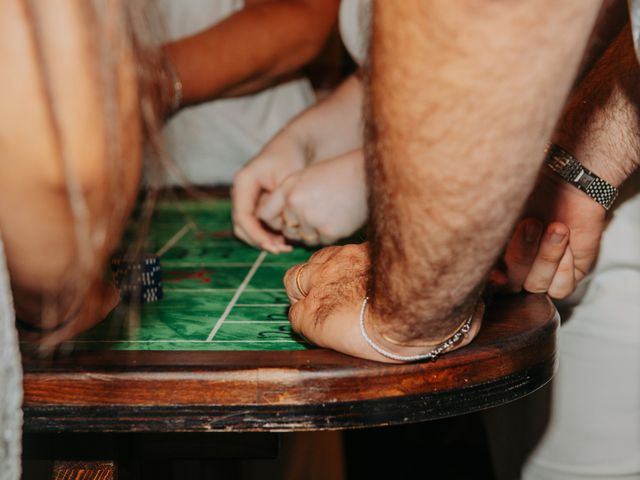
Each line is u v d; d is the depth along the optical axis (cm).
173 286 127
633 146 111
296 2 200
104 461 95
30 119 61
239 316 110
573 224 115
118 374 86
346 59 269
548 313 105
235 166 214
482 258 71
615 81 112
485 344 94
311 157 167
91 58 60
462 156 63
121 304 110
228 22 192
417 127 63
